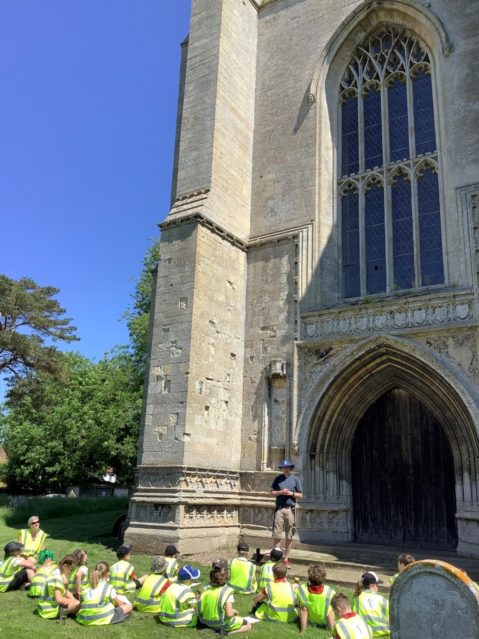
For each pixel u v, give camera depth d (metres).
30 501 29.72
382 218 17.70
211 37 19.59
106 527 20.55
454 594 5.29
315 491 15.76
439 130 16.95
